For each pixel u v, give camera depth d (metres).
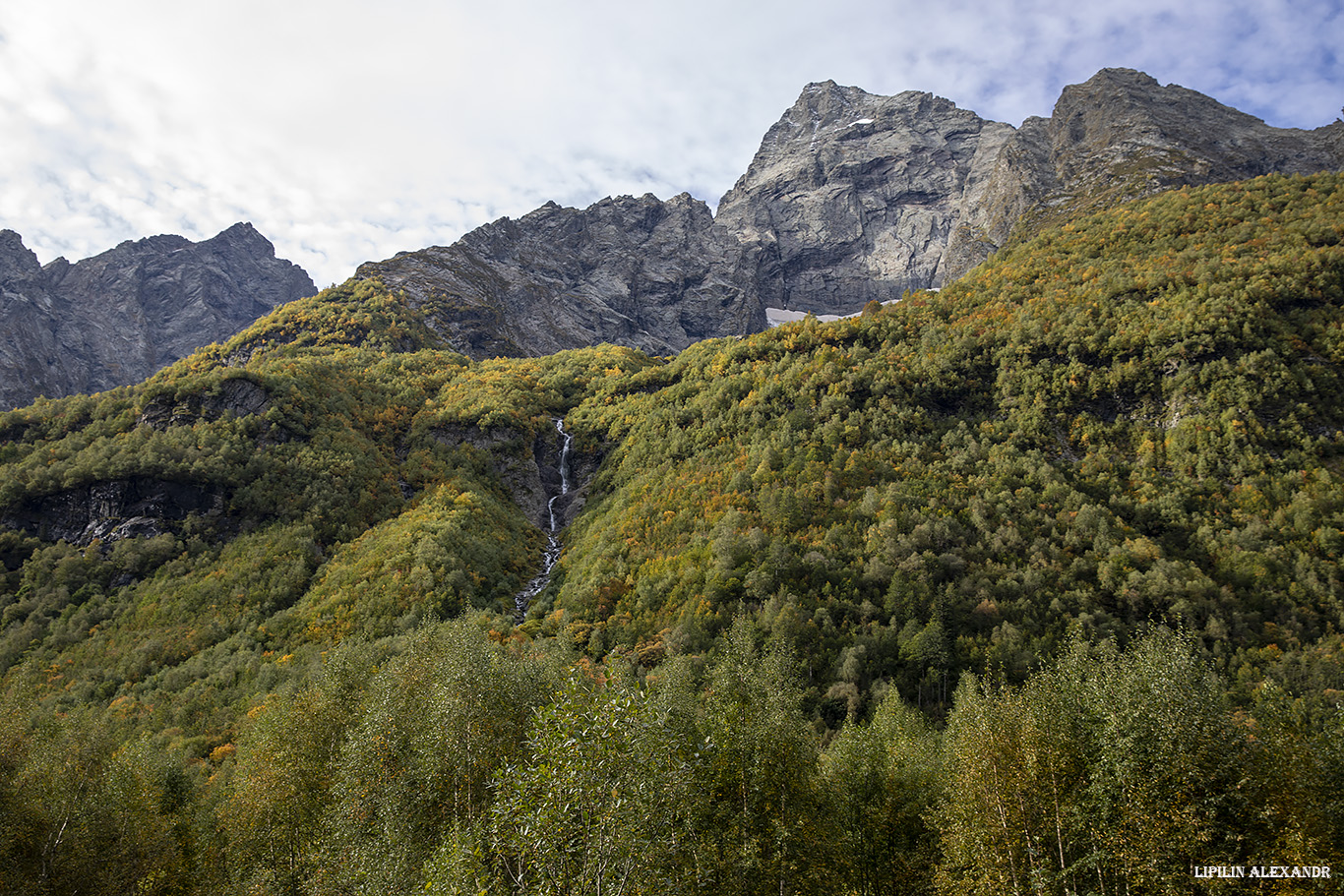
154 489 97.25
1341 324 90.69
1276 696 27.17
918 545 73.50
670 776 22.56
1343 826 23.31
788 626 64.44
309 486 102.94
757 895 29.81
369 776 33.81
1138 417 93.56
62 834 32.53
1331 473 75.62
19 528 95.19
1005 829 27.44
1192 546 72.19
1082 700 29.59
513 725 34.91
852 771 38.12
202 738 55.16
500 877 22.11
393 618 74.94
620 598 78.50
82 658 74.06
